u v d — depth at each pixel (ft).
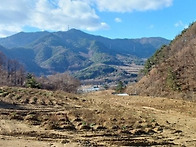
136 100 126.41
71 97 128.36
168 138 54.85
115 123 65.77
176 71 158.71
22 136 49.26
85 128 59.00
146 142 49.80
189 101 116.16
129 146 47.37
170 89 149.28
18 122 61.77
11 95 112.16
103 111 85.30
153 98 129.29
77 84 298.15
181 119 77.41
